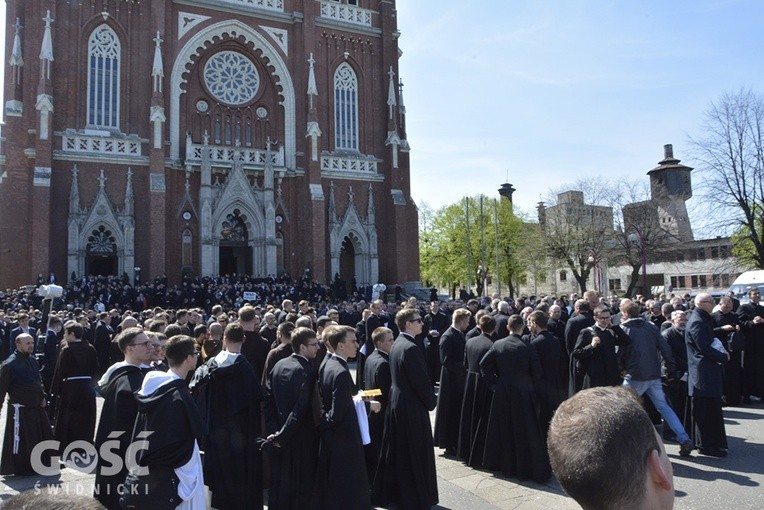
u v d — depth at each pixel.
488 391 9.41
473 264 67.62
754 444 10.34
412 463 7.37
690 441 9.50
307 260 42.16
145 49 39.53
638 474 1.83
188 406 5.17
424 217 75.50
